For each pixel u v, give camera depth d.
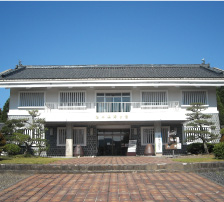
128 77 23.28
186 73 26.17
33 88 24.20
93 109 23.66
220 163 13.26
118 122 22.72
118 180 11.18
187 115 21.16
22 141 19.39
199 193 9.14
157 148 22.25
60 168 12.81
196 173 12.55
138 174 12.37
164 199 8.57
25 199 8.71
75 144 24.02
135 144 23.19
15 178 11.83
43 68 29.45
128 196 8.95
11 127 20.34
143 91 24.31
